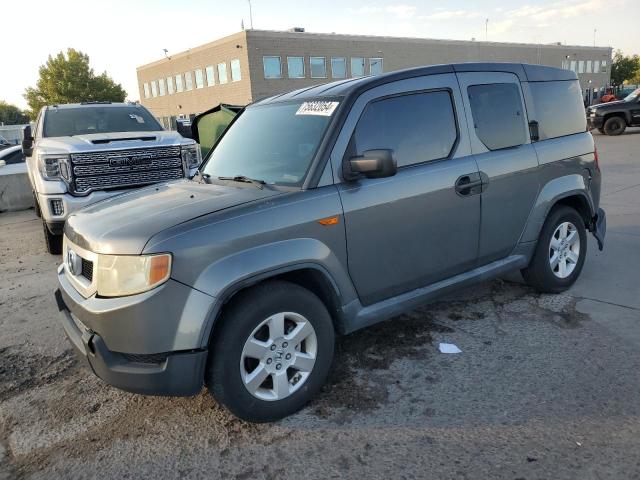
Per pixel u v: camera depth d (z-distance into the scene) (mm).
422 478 2617
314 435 3020
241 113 4473
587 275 5277
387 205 3461
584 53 63219
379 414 3170
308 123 3559
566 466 2627
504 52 54656
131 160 7336
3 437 3248
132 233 2867
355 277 3396
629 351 3717
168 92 53812
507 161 4168
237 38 40188
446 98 3924
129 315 2762
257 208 3027
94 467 2898
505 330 4172
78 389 3758
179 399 3510
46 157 6949
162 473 2809
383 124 3564
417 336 4156
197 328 2781
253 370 3064
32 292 5984
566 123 4809
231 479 2725
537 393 3273
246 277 2885
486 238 4109
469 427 2988
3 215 12078
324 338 3273
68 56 47594
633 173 11172
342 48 43594
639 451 2697
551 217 4605
